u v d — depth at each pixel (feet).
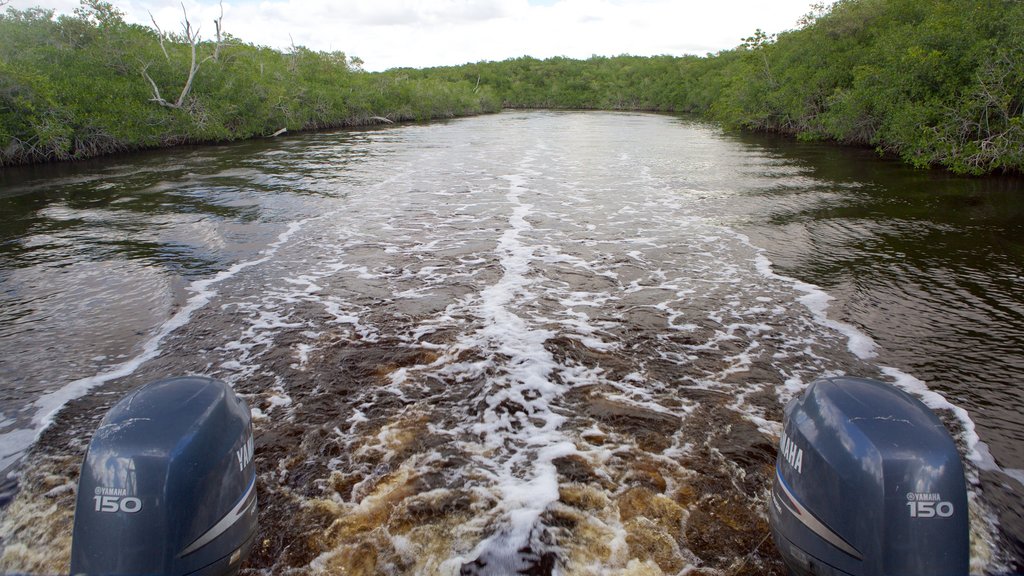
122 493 5.67
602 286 20.72
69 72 67.46
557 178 45.09
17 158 57.62
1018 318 17.74
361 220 30.96
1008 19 45.85
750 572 8.23
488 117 155.02
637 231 28.35
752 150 66.23
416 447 11.37
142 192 40.27
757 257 24.12
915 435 5.70
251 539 6.72
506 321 17.62
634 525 9.16
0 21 72.38
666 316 18.02
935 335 16.61
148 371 14.85
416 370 14.64
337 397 13.37
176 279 21.67
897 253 24.57
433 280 21.43
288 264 23.48
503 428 12.05
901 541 5.49
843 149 66.59
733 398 13.23
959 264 23.04
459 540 8.82
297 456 11.10
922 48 50.39
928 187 40.50
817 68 78.79
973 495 10.10
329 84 122.11
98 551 5.71
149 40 82.79
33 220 31.78
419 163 55.01
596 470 10.60
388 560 8.46
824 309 18.54
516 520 9.24
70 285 21.24
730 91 103.65
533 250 25.17
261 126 90.07
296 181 44.24
